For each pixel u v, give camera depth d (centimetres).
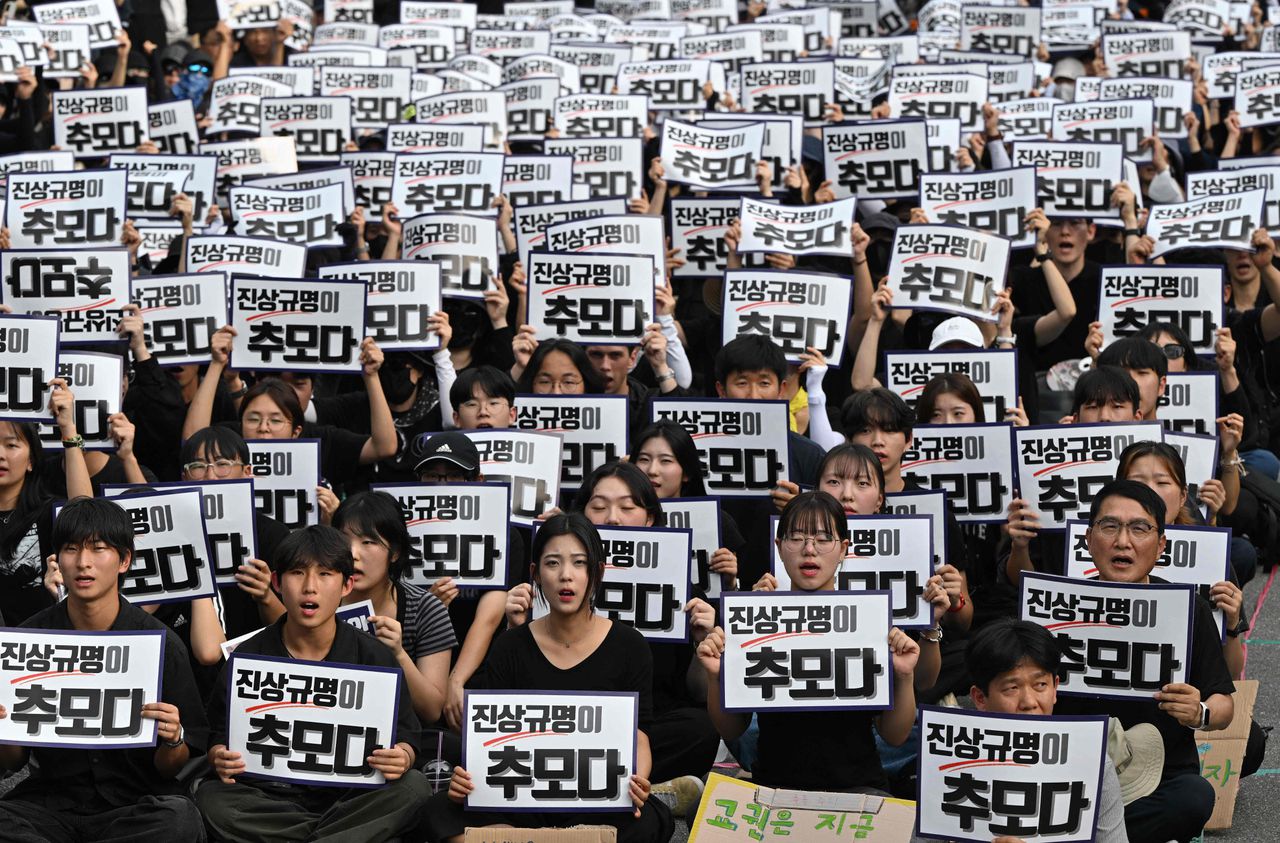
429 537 900
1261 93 1670
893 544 849
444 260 1245
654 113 1773
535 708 741
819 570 787
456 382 1020
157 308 1120
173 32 1962
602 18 2088
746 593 762
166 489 855
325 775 747
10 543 924
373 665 766
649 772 781
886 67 1781
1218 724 770
